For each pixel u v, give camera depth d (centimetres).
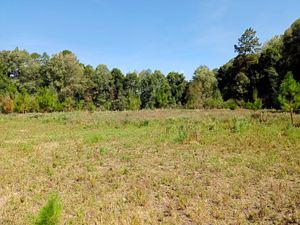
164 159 1302
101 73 7212
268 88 5106
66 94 6550
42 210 387
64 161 1287
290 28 5031
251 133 1816
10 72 6894
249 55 5944
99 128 2438
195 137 1752
